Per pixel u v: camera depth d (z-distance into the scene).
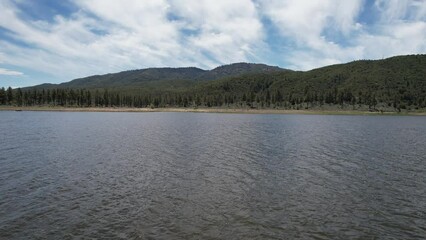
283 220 22.17
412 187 30.61
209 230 20.41
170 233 19.91
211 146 55.97
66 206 24.31
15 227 20.47
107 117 153.50
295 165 40.16
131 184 30.59
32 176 32.97
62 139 63.34
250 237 19.52
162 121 127.69
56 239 18.92
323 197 27.28
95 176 33.50
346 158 45.25
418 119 169.25
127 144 57.66
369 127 105.81
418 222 22.14
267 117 172.75
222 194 27.75
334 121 139.88
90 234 19.61
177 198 26.53
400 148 55.44
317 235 19.95
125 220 21.80
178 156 45.84
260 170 37.16
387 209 24.56
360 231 20.59
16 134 70.75
